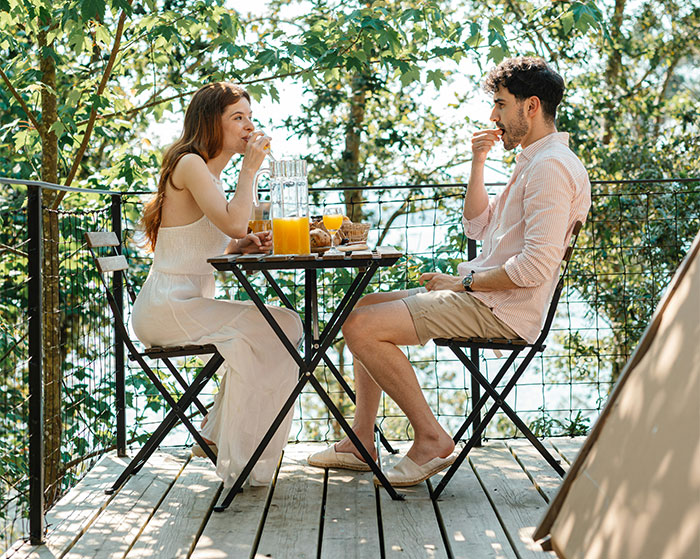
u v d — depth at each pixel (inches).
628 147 318.3
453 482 108.8
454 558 83.6
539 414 291.1
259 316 106.6
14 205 226.7
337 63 198.4
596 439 62.3
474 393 133.0
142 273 222.4
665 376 55.9
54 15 191.0
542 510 97.1
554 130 106.0
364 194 338.6
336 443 118.6
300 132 342.3
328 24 215.6
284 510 98.6
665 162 309.7
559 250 97.7
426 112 363.9
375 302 114.7
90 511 101.3
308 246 99.9
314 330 120.6
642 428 56.0
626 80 351.3
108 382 167.5
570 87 339.0
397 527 92.0
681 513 48.3
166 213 110.2
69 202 219.8
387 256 95.1
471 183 119.2
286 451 126.4
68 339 195.0
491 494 103.3
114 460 124.9
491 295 101.0
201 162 107.7
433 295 103.0
